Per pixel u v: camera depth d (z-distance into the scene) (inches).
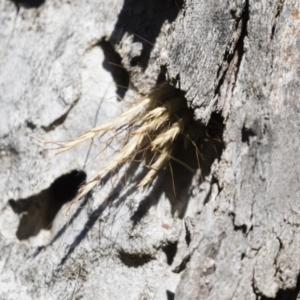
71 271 18.3
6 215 19.1
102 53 19.4
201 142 18.4
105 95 19.1
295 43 17.4
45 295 18.3
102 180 18.5
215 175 17.2
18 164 19.2
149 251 18.0
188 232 17.4
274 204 16.8
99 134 18.8
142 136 17.8
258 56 17.4
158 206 18.2
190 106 17.5
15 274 18.6
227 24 17.7
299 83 17.3
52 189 19.1
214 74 17.6
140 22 19.1
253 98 17.3
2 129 19.5
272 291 16.6
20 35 20.1
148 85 18.8
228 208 16.8
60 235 18.6
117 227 18.2
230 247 16.7
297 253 16.7
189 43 17.7
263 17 17.5
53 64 19.5
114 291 18.0
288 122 17.1
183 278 16.6
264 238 16.7
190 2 17.9
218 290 16.6
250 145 17.1
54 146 19.0
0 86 19.8
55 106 19.2
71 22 19.7
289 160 17.0
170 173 18.4
